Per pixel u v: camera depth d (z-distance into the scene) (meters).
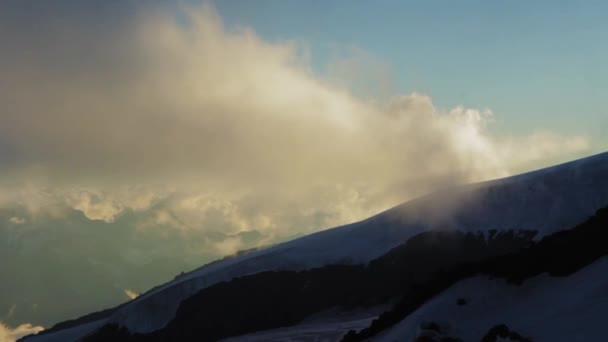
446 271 50.84
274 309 115.75
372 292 112.88
